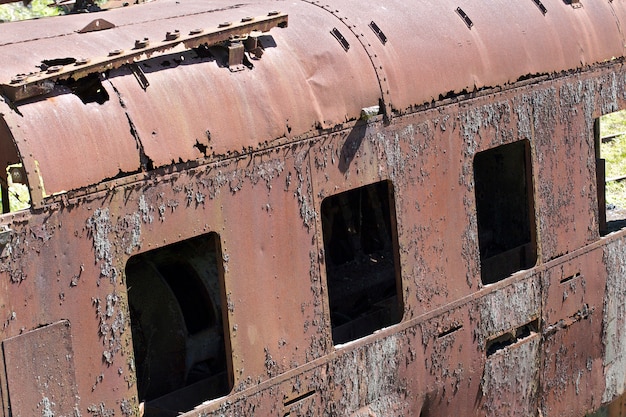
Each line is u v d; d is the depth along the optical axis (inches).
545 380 421.1
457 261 372.8
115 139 277.0
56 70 271.7
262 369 313.4
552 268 414.0
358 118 335.3
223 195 299.9
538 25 406.6
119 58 282.8
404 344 355.3
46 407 263.4
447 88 363.9
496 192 467.2
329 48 336.5
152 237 284.0
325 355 331.3
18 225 255.4
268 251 313.1
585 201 429.4
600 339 447.8
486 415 394.6
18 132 260.7
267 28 317.7
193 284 348.5
